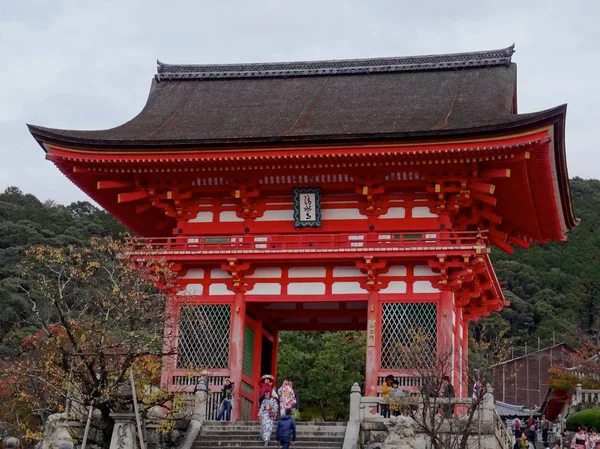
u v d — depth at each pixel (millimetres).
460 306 38688
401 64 44281
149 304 31391
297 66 45719
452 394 30812
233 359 36062
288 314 41344
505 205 40000
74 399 29469
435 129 33812
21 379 35531
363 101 41688
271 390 32188
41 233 108562
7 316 68312
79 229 113812
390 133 34125
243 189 37812
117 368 29969
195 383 35438
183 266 37594
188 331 36344
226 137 36062
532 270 135000
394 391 29875
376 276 35875
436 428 27906
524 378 95375
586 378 71250
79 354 28422
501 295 44000
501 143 33375
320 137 34625
